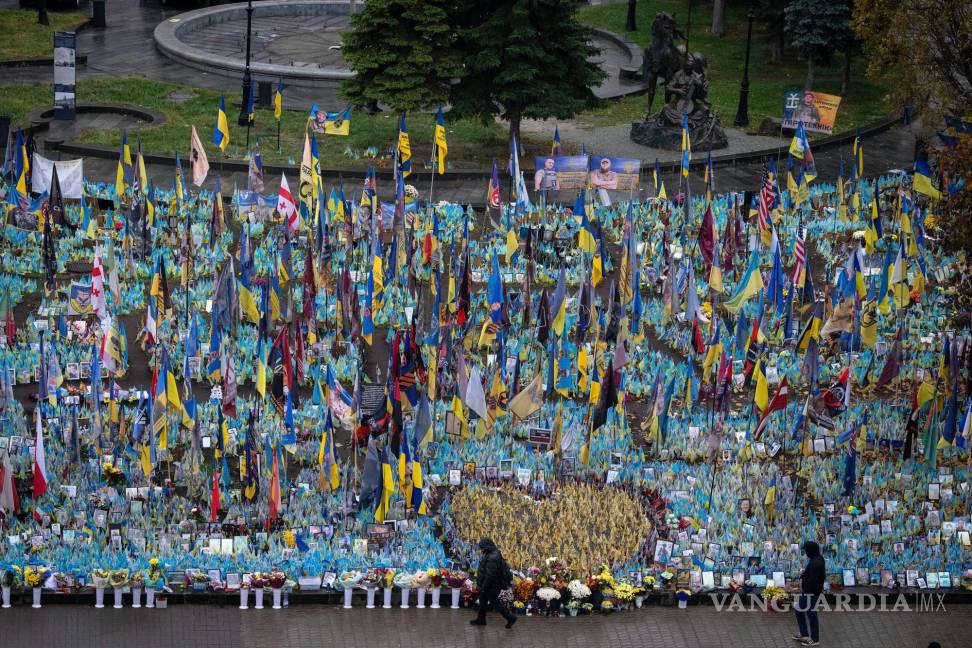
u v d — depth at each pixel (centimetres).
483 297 5419
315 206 5628
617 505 4184
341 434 4553
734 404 4803
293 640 3681
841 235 6147
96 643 3622
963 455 4566
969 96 5944
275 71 8294
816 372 4316
